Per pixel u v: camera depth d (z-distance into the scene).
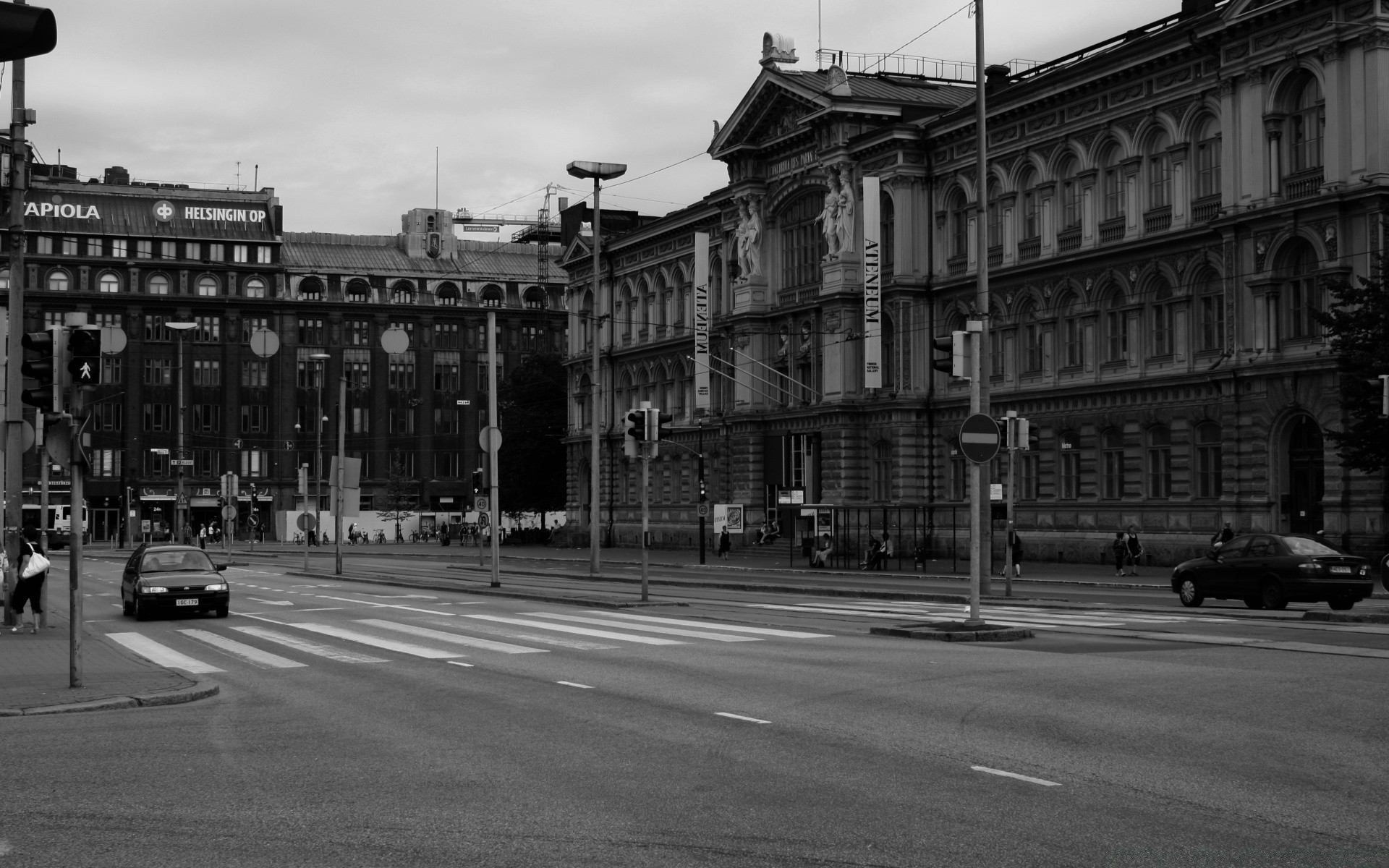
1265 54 45.84
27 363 17.17
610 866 8.44
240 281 125.75
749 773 11.22
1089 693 15.26
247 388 125.69
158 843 9.16
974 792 10.34
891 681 16.66
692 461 81.75
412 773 11.51
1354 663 17.94
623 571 55.12
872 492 64.69
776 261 72.50
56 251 120.56
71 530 17.38
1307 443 45.16
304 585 46.81
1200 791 10.30
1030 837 8.98
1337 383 43.38
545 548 98.56
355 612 32.28
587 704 15.39
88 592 45.91
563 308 133.88
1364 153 43.00
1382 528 42.38
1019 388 57.47
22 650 23.12
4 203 117.31
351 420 128.38
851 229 65.69
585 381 95.06
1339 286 40.69
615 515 91.50
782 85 69.00
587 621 27.73
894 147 62.78
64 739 13.56
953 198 61.66
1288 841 8.84
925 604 33.22
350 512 53.50
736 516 64.88
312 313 127.31
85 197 121.88
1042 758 11.60
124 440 105.12
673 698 15.64
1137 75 51.53
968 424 23.62
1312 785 10.47
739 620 27.47
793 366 70.75
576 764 11.77
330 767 11.88
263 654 22.55
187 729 14.21
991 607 32.06
